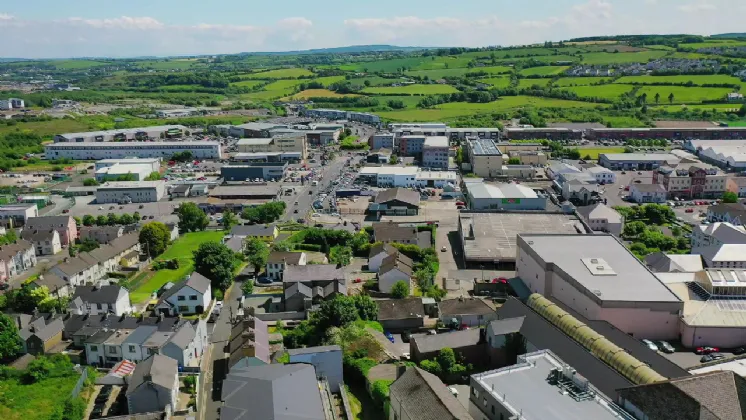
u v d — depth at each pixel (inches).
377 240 7741.1
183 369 4640.8
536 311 4680.1
